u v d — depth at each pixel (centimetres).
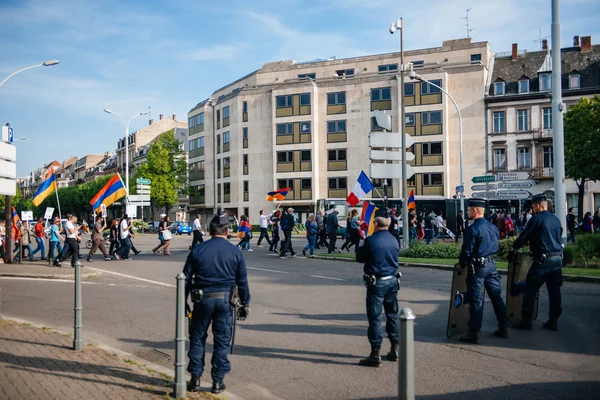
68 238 1769
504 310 737
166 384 542
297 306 1024
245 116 5553
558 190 1475
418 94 4744
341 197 5038
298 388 553
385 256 628
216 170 6034
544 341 715
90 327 868
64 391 506
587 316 866
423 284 1271
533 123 4475
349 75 5203
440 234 3173
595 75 4453
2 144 987
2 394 492
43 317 961
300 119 5159
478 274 709
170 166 6238
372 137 1831
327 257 2012
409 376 339
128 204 3766
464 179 4631
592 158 3391
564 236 1477
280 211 2395
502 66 4859
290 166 5191
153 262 2006
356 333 792
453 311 731
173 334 812
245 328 834
